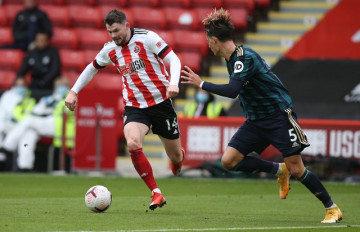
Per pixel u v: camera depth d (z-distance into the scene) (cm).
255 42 6153
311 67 5162
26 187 3722
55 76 5266
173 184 4078
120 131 5209
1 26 6525
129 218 2356
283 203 3141
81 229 2042
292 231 2091
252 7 6225
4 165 4859
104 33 6159
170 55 2512
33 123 4706
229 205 3009
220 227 2162
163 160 5253
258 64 2350
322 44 5850
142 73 2561
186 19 6141
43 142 4778
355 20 5872
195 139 4538
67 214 2467
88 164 4697
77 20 6325
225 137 4491
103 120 4688
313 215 2681
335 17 5912
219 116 4778
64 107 4725
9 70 5997
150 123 2614
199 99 4825
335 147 4394
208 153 4522
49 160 4794
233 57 2362
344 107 4834
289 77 5125
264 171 2566
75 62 5962
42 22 5922
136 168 2503
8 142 4725
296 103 4934
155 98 2572
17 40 6003
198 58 5816
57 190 3578
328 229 2158
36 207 2719
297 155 2394
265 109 2398
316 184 2391
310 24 6281
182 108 5684
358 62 5134
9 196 3244
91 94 4684
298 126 2402
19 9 6525
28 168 4712
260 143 2489
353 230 2145
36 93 4778
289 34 6216
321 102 4897
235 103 5025
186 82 2336
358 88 4916
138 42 2547
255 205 3034
